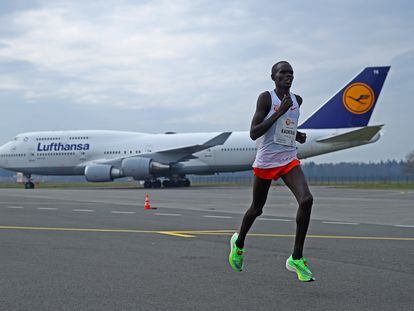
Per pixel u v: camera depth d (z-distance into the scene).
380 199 23.67
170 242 9.18
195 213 15.59
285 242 9.16
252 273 6.39
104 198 25.09
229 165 42.78
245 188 42.25
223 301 5.02
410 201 22.03
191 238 9.73
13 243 9.05
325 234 10.36
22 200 23.08
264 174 5.80
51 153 46.25
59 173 46.56
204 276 6.21
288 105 5.48
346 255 7.73
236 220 13.34
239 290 5.48
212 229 11.27
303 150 40.62
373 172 127.75
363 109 40.44
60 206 18.81
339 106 40.72
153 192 33.31
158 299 5.10
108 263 7.08
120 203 20.77
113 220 13.32
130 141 45.28
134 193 31.62
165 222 12.82
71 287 5.62
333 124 40.78
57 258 7.49
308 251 8.12
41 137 47.03
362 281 5.91
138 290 5.48
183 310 4.70
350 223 12.69
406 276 6.19
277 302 4.98
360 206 19.00
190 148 42.16
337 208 18.00
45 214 15.18
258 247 8.57
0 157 47.25
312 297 5.17
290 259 5.73
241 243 6.09
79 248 8.45
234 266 6.14
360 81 40.44
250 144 42.41
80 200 23.16
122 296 5.22
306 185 5.62
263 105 5.68
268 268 6.72
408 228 11.49
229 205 19.53
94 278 6.09
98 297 5.18
